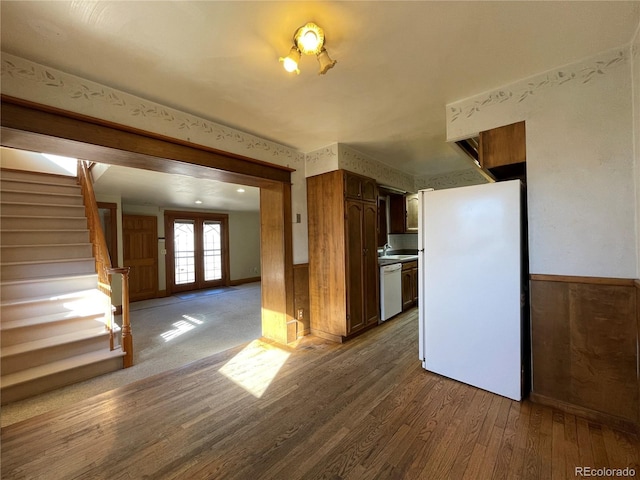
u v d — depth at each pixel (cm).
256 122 261
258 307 531
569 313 189
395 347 310
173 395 221
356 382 236
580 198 184
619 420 173
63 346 262
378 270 394
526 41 160
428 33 151
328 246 339
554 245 193
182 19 136
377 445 163
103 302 313
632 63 165
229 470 148
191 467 150
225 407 204
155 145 219
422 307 252
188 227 725
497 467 146
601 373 179
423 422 183
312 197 353
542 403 199
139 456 158
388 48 162
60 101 175
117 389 232
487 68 186
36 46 153
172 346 332
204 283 753
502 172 274
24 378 227
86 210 383
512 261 204
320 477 142
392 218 513
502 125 209
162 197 555
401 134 298
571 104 185
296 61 148
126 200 584
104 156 218
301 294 350
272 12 133
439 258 240
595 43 164
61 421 190
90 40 149
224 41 152
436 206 241
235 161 277
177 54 162
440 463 149
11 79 159
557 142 190
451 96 221
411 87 206
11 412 206
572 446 159
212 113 241
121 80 188
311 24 139
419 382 233
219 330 392
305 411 197
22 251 316
